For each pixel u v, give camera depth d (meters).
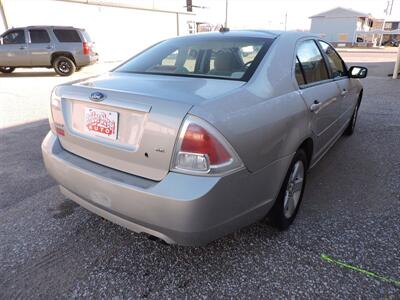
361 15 42.31
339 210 2.99
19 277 2.19
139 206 1.91
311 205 3.08
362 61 18.80
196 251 2.44
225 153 1.84
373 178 3.65
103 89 2.14
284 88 2.44
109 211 2.13
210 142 1.79
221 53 2.61
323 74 3.34
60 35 12.52
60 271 2.24
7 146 4.68
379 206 3.05
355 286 2.11
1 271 2.24
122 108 1.99
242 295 2.05
